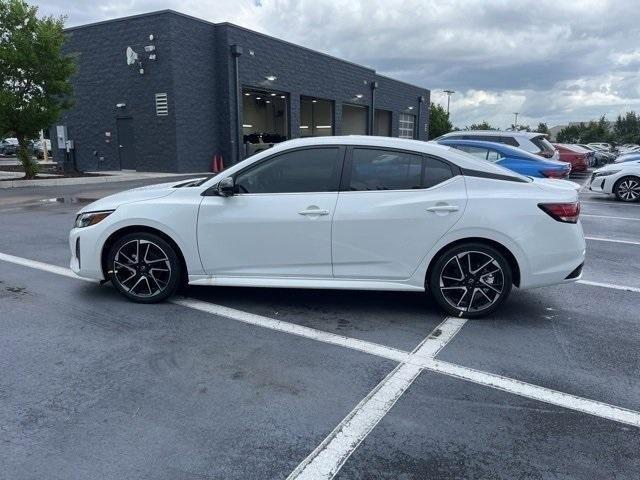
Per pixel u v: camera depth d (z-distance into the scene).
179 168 21.48
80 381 3.34
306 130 37.03
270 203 4.50
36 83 15.95
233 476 2.46
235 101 23.31
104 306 4.74
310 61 28.86
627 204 12.95
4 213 10.34
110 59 22.16
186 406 3.06
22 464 2.51
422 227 4.36
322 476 2.47
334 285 4.52
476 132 13.13
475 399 3.18
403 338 4.11
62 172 20.20
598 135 84.56
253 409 3.04
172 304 4.82
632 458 2.62
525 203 4.32
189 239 4.61
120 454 2.60
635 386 3.36
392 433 2.82
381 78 37.50
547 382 3.41
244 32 23.48
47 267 6.07
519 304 4.97
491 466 2.55
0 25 15.21
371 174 4.46
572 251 4.38
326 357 3.74
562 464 2.57
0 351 3.76
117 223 4.65
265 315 4.58
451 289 4.50
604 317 4.64
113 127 22.84
